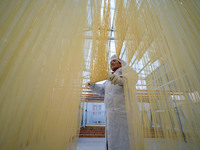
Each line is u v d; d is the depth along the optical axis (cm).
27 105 26
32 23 31
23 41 28
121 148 78
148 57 52
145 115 48
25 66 27
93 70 92
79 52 49
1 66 24
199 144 32
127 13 79
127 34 76
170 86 42
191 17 48
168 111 40
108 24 120
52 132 32
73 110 42
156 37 50
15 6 29
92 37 73
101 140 240
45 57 32
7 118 23
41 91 30
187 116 37
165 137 38
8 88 24
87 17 63
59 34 39
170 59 45
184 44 44
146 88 51
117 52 109
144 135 45
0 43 25
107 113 97
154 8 54
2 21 26
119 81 86
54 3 39
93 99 363
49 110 32
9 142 22
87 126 410
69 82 41
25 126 25
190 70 41
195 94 38
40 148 27
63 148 35
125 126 85
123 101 95
